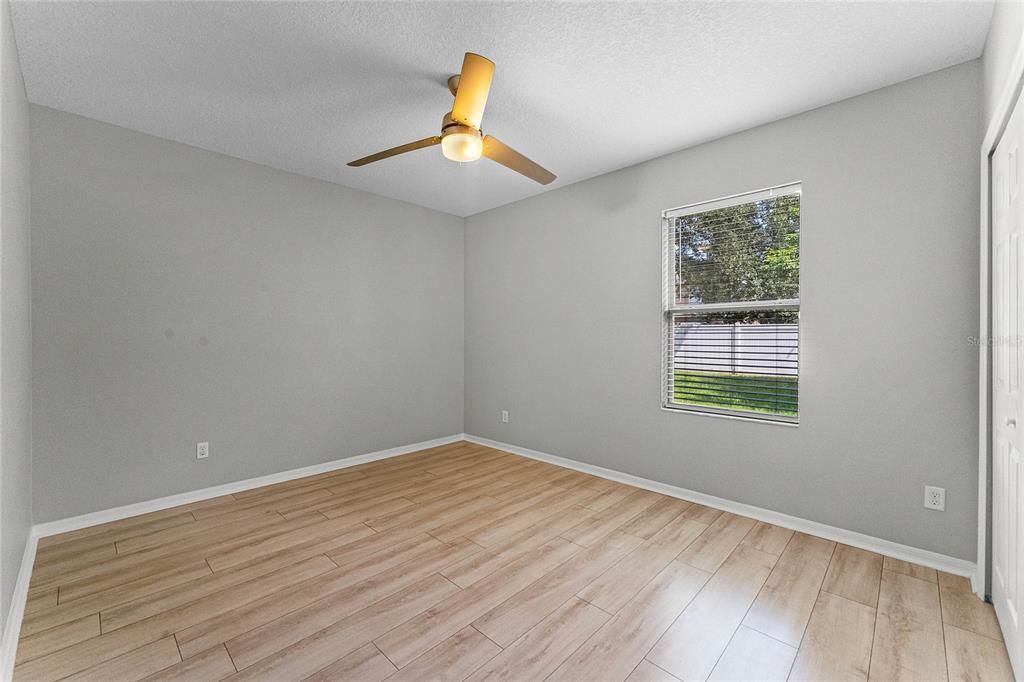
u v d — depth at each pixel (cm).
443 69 222
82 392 267
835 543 247
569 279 390
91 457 270
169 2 176
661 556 233
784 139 269
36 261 252
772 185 273
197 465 312
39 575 213
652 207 333
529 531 263
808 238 259
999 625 177
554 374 403
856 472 245
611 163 341
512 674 153
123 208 282
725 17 185
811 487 260
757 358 286
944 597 196
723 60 214
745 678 151
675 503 307
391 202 425
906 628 176
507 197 424
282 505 304
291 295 359
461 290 485
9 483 175
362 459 405
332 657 160
